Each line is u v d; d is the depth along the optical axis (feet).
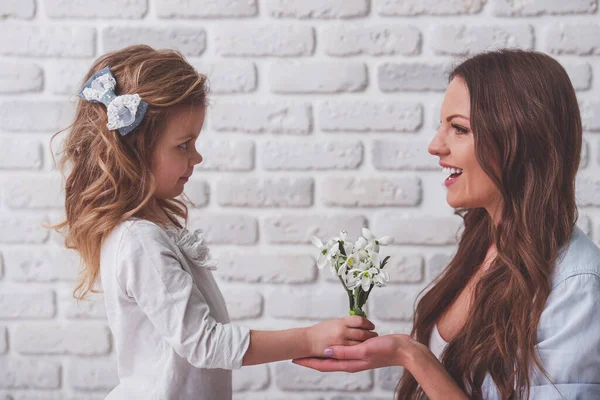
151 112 3.64
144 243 3.60
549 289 3.28
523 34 5.64
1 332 6.12
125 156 3.64
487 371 3.41
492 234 3.95
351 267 3.65
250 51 5.80
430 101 5.77
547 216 3.38
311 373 6.08
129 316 3.71
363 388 6.06
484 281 3.56
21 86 5.89
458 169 3.61
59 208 6.01
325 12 5.74
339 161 5.86
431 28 5.71
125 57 3.85
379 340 3.50
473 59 3.62
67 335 6.11
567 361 3.15
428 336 4.08
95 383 6.14
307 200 5.90
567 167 3.43
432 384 3.36
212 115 5.87
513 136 3.34
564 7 5.60
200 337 3.48
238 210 5.96
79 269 5.94
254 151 5.90
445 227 5.82
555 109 3.37
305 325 6.00
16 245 6.06
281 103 5.83
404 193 5.84
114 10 5.81
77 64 5.88
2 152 5.95
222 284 6.01
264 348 3.53
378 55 5.76
